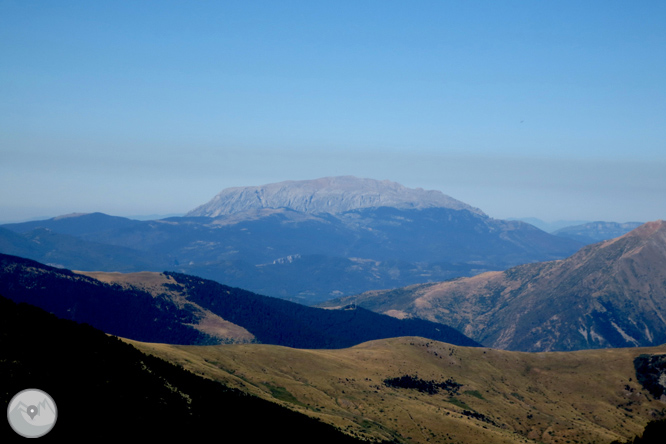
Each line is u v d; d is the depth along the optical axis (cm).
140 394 12888
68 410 10888
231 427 13988
